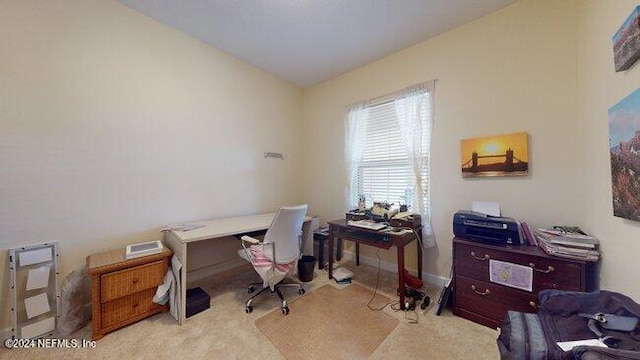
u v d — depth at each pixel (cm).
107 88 197
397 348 153
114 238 202
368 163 304
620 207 112
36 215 168
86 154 188
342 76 327
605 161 135
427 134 245
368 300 213
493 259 170
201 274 262
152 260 184
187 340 160
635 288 106
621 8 116
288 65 304
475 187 216
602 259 137
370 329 172
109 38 197
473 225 186
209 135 266
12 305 156
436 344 156
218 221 258
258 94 315
